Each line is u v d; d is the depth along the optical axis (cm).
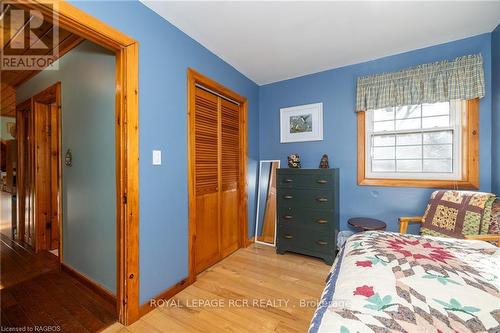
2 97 372
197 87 233
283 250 280
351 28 203
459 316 69
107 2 144
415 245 128
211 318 164
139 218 164
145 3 167
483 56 213
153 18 175
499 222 175
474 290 82
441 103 236
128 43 155
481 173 215
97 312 170
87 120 199
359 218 260
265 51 243
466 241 139
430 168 241
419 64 238
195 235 216
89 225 201
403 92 240
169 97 190
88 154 199
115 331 151
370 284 87
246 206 311
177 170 198
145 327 155
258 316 166
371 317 69
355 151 275
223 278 222
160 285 181
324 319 71
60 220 237
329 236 253
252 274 230
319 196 259
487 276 93
